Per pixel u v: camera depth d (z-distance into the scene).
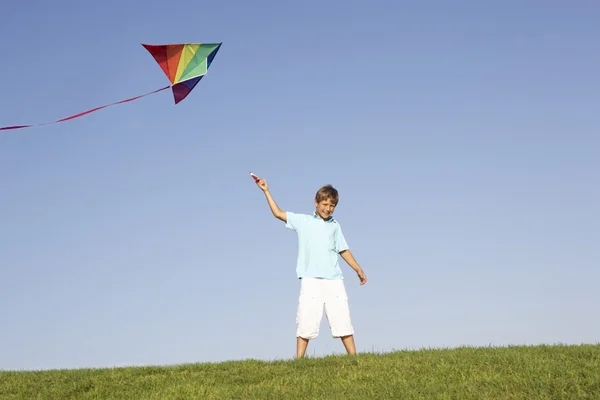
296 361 8.30
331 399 6.60
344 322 8.65
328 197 8.77
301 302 8.64
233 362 8.65
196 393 7.27
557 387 6.64
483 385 6.87
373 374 7.46
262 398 6.83
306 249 8.73
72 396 7.55
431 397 6.52
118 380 8.11
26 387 7.94
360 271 8.99
